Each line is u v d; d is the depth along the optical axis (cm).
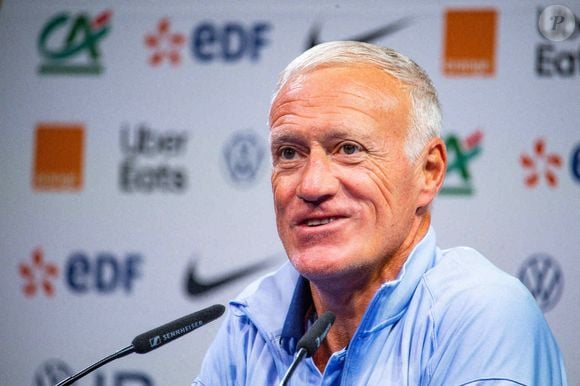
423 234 336
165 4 680
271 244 653
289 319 336
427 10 648
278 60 666
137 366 658
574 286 614
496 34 636
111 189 673
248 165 659
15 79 689
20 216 680
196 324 312
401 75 319
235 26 670
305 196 303
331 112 305
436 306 312
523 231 620
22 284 677
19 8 694
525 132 626
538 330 301
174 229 663
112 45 683
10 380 671
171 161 668
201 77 670
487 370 288
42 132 684
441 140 332
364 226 306
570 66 629
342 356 318
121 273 668
